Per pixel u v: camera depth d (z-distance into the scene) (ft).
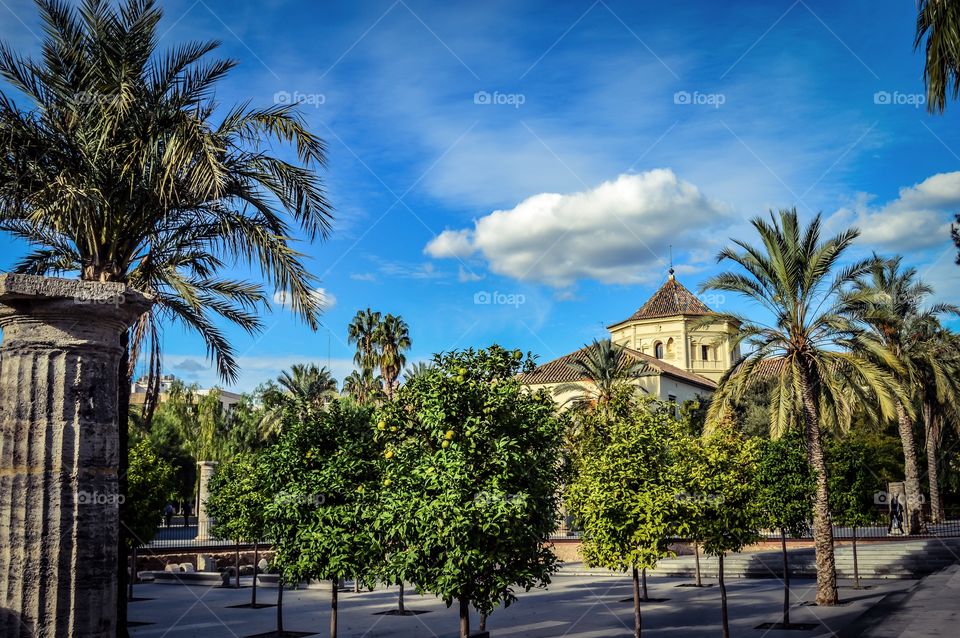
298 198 39.55
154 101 38.04
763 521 49.93
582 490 47.11
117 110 35.24
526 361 35.88
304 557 41.98
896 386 63.31
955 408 104.42
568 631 55.93
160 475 82.94
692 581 89.81
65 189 33.86
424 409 33.24
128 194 37.19
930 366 106.63
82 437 24.08
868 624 44.86
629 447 45.93
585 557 47.03
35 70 36.86
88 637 23.44
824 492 65.92
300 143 39.06
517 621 61.72
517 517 31.07
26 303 23.91
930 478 124.16
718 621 58.90
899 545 91.30
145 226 39.55
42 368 23.86
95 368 24.80
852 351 67.15
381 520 32.53
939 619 44.27
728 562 94.79
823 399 75.36
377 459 43.34
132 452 83.51
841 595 70.49
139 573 96.68
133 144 35.86
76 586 23.32
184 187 37.11
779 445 63.72
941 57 32.86
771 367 150.71
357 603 75.77
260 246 39.01
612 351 123.65
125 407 46.09
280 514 43.65
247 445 178.50
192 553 104.12
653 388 156.15
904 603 52.80
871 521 75.92
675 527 44.50
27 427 23.45
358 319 161.48
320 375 172.76
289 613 68.18
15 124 35.40
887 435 146.72
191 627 59.62
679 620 60.23
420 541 31.27
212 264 50.70
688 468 47.39
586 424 59.26
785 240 66.59
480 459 32.55
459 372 33.53
